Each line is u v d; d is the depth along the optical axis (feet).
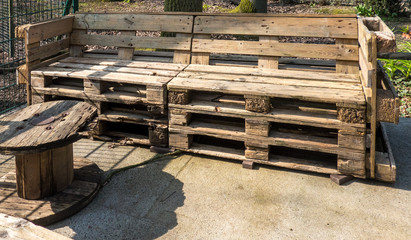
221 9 33.01
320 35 13.28
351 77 12.73
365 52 10.93
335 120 11.12
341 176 11.39
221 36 25.82
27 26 13.80
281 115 11.55
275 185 11.24
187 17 14.69
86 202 10.12
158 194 10.78
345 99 10.74
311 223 9.52
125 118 13.35
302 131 12.07
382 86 13.21
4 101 17.29
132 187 11.14
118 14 15.51
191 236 9.04
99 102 13.50
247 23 14.03
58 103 11.04
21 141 8.63
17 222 5.75
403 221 9.59
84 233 9.12
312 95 11.09
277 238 8.96
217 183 11.34
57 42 15.38
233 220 9.62
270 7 39.34
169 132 12.91
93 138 14.11
